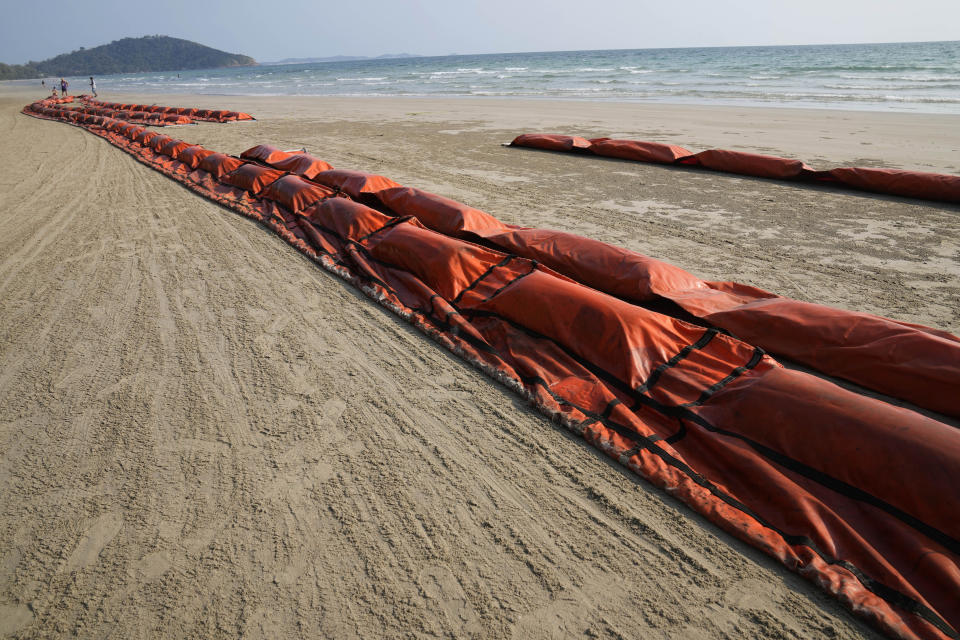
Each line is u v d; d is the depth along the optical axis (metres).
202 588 2.08
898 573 2.00
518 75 47.22
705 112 16.39
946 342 3.03
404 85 42.56
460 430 2.96
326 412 3.11
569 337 3.48
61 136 15.79
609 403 2.99
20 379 3.45
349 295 4.64
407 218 5.57
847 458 2.35
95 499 2.52
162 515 2.42
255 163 8.88
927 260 5.20
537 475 2.64
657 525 2.36
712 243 5.75
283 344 3.85
